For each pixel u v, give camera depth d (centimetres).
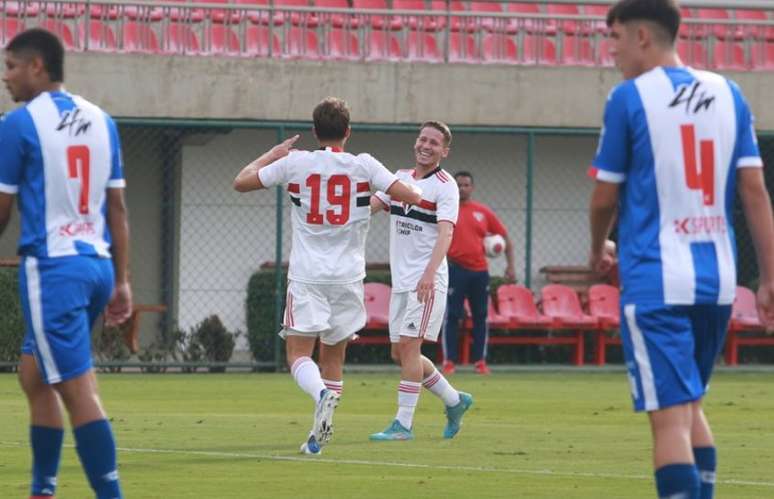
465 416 4522
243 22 7475
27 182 2291
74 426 2288
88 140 2306
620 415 4609
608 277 7712
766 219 2134
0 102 6762
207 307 7462
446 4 7988
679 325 2055
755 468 3294
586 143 7931
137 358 6731
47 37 2347
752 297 7294
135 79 6831
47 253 2270
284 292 6850
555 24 8056
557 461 3375
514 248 7888
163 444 3656
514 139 7856
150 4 6931
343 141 3431
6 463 3216
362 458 3394
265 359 6856
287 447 3603
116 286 2403
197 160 7450
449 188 3684
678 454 2031
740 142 2130
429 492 2861
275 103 6962
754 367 7100
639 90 2094
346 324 3459
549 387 5822
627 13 2131
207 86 6894
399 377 6319
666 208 2081
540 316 7012
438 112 7125
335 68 7019
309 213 3397
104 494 2288
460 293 6362
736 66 8050
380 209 3816
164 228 7450
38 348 2270
